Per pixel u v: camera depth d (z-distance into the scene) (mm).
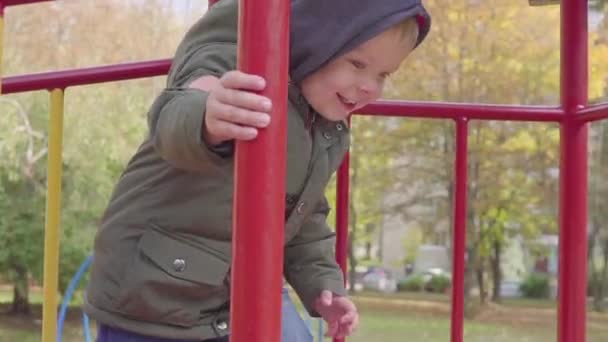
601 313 10727
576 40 1896
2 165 8828
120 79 1812
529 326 11008
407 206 10750
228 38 1304
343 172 1898
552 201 10148
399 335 10352
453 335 1891
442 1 9398
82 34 9383
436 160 10422
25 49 9242
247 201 868
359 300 12234
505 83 9469
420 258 12953
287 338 1521
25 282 9375
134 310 1352
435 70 9477
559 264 1908
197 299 1369
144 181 1354
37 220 9023
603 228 10633
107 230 1373
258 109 863
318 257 1530
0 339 8789
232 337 871
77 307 9070
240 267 866
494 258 11461
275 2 872
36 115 8969
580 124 1882
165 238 1337
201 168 1022
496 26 9398
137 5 9539
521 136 9828
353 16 1193
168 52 9547
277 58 873
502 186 10172
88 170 8961
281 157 876
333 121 1382
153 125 1047
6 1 1523
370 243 13039
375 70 1226
